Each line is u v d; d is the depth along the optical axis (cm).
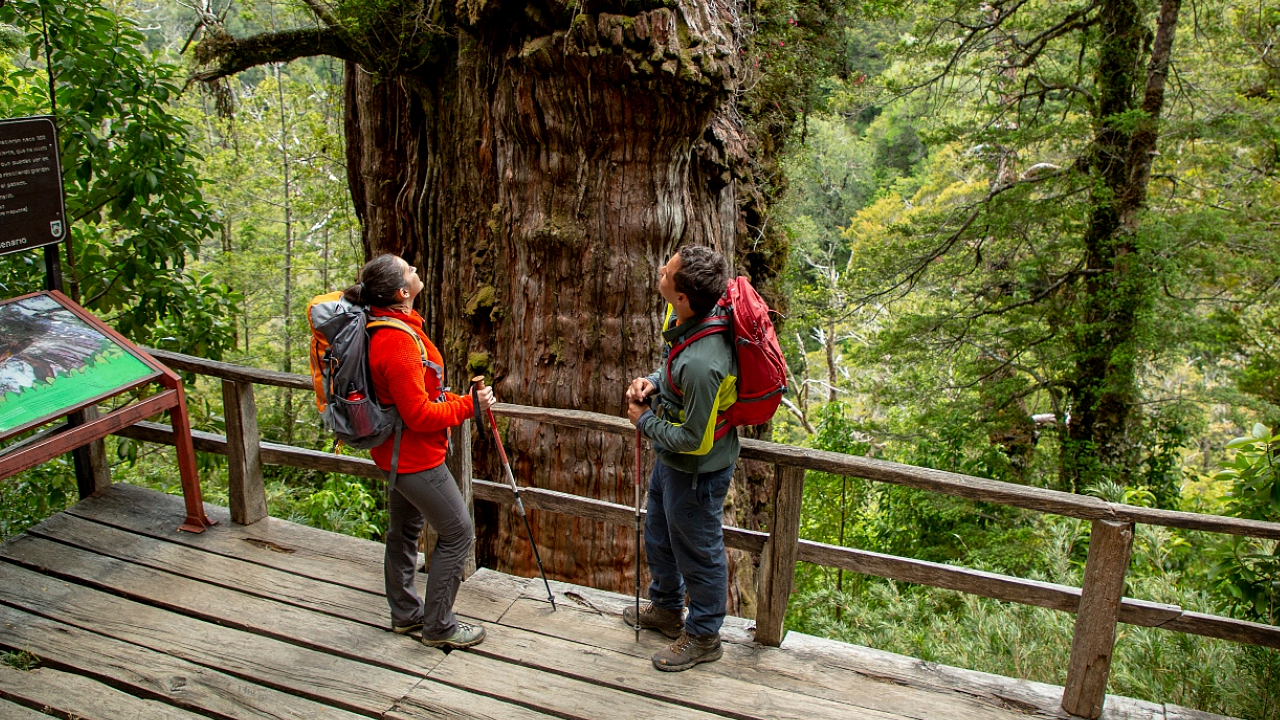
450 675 305
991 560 917
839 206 3017
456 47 585
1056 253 1227
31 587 357
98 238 627
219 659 313
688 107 470
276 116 2006
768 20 717
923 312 1457
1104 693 287
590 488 528
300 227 2220
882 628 514
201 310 666
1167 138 1105
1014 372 1336
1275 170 1212
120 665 308
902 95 1288
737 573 639
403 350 272
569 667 309
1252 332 1281
